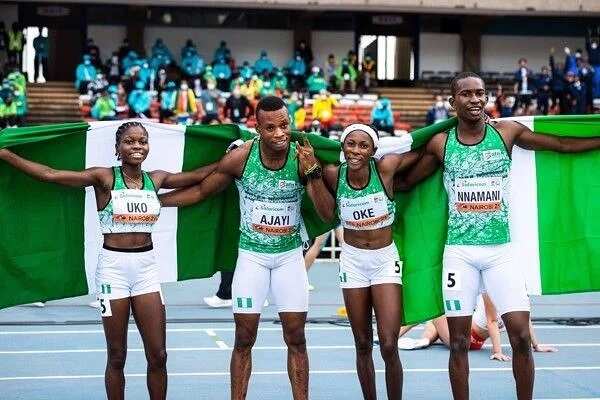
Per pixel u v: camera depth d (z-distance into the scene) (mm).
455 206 11406
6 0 46938
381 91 47750
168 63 45344
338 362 15883
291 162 11320
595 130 12086
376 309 11500
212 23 49688
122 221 11258
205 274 12867
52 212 12539
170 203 11781
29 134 11953
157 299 11414
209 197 12336
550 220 12578
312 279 26250
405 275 12305
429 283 12227
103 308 11281
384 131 40562
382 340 11367
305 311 11594
